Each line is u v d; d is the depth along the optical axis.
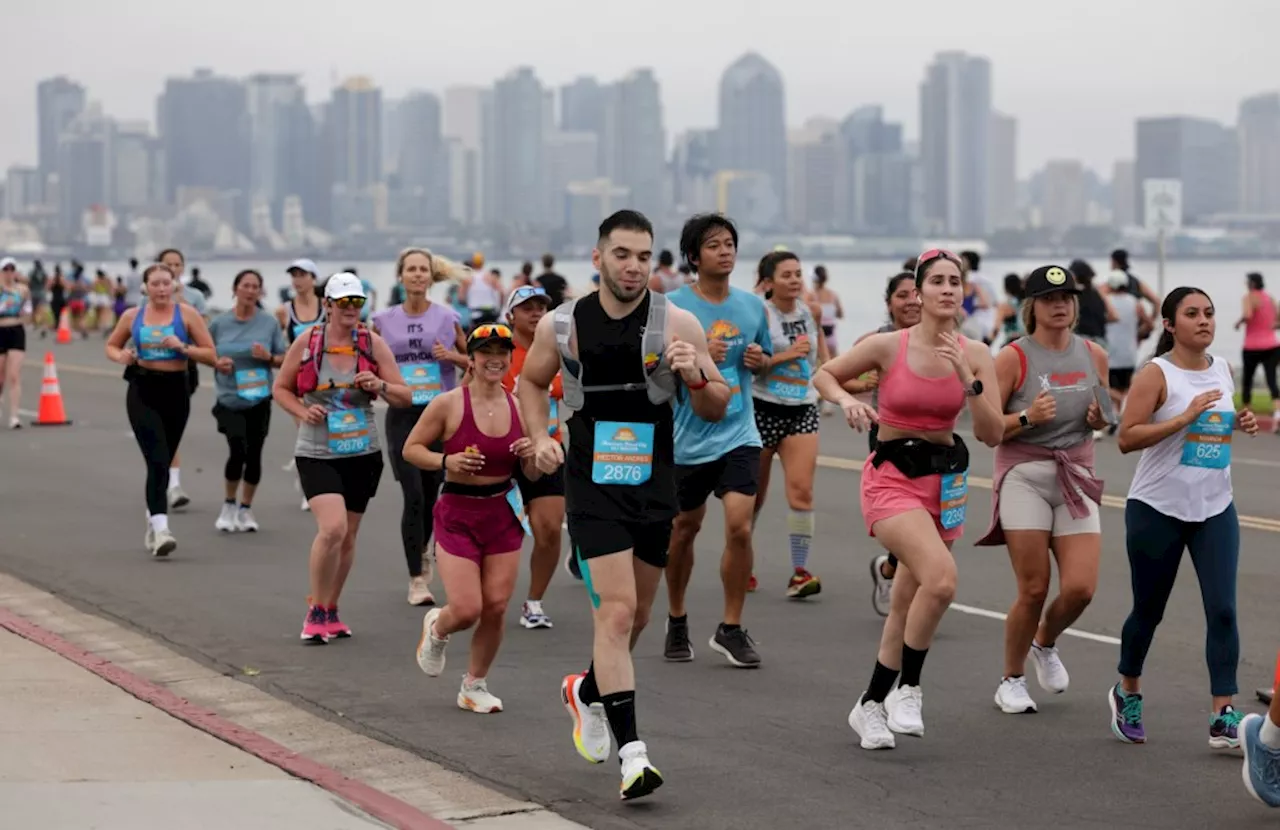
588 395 7.94
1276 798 7.54
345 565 11.68
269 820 7.50
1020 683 9.65
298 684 10.41
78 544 15.64
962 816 7.75
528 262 31.89
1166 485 8.79
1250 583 13.56
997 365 9.37
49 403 26.92
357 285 11.27
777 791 8.15
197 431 25.88
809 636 11.74
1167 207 31.58
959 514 8.77
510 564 9.60
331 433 11.28
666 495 8.00
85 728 9.05
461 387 9.59
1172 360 8.84
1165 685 10.27
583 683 8.26
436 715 9.66
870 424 8.77
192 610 12.66
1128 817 7.74
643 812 7.83
